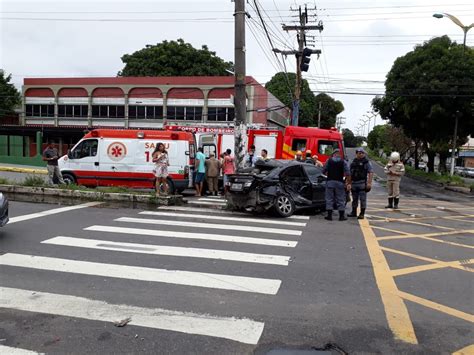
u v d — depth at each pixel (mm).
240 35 12172
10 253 6766
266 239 8172
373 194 20281
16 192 13281
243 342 3949
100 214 10406
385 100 33781
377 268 6445
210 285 5473
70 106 47625
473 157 65188
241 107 12352
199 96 43438
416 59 31594
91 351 3746
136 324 4293
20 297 4965
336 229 9500
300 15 28312
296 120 29453
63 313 4543
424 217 12109
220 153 18547
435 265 6734
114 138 15398
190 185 15547
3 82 52188
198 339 3996
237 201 11000
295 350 3816
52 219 9578
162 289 5297
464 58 29203
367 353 3791
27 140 44906
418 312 4738
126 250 7082
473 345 3979
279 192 10734
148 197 12078
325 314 4629
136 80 45156
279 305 4855
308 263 6602
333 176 10648
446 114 29562
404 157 58969
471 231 10047
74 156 15609
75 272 5906
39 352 3717
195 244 7602
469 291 5484
